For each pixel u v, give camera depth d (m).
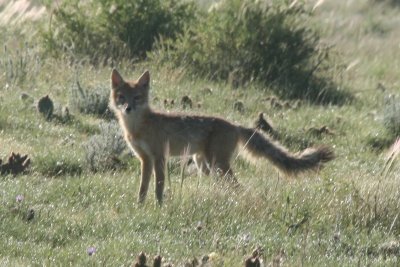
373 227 24.53
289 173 28.69
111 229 22.95
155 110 29.20
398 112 40.28
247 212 24.80
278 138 37.16
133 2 49.53
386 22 77.94
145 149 27.95
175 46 47.94
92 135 33.97
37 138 32.81
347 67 53.41
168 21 50.44
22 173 27.95
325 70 50.38
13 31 51.22
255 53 48.34
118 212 24.72
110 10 49.22
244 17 48.53
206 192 25.52
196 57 47.91
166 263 20.22
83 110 37.62
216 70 47.69
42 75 43.00
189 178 29.20
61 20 49.06
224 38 48.47
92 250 20.47
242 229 23.66
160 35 47.72
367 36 70.56
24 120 34.38
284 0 49.38
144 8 49.62
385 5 86.31
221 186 26.19
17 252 20.75
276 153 28.78
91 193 25.94
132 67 46.41
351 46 65.44
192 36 49.16
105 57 47.50
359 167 33.75
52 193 25.66
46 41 47.62
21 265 19.61
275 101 42.88
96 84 40.69
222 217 24.39
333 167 33.19
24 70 41.97
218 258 20.75
